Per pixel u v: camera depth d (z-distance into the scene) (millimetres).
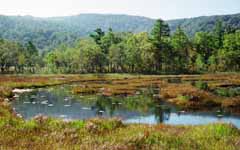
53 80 95688
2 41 161750
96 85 77500
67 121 17359
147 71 152125
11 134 14211
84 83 88438
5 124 15969
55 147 11758
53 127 16141
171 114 40031
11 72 159750
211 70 153375
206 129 17297
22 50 169875
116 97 57281
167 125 20312
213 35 177000
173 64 154875
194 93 50750
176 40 155750
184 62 155875
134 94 61312
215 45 166500
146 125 19547
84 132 15383
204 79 98938
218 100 47875
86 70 156250
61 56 162375
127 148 11773
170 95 56000
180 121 35625
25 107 45469
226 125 17453
